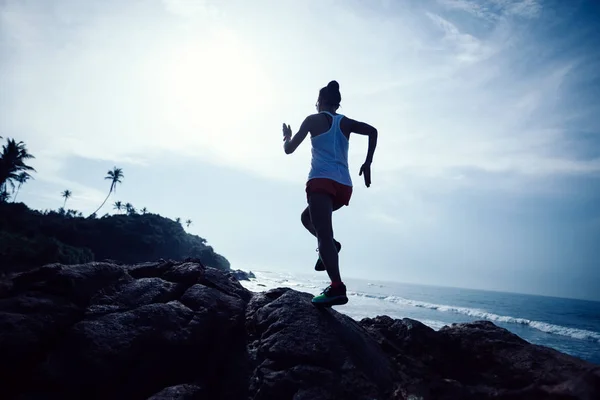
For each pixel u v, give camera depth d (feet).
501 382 7.39
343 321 8.44
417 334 8.88
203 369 8.02
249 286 184.03
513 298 381.40
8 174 146.82
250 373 7.57
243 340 8.66
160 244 238.27
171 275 9.92
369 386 6.94
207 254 260.83
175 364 7.70
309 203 8.53
